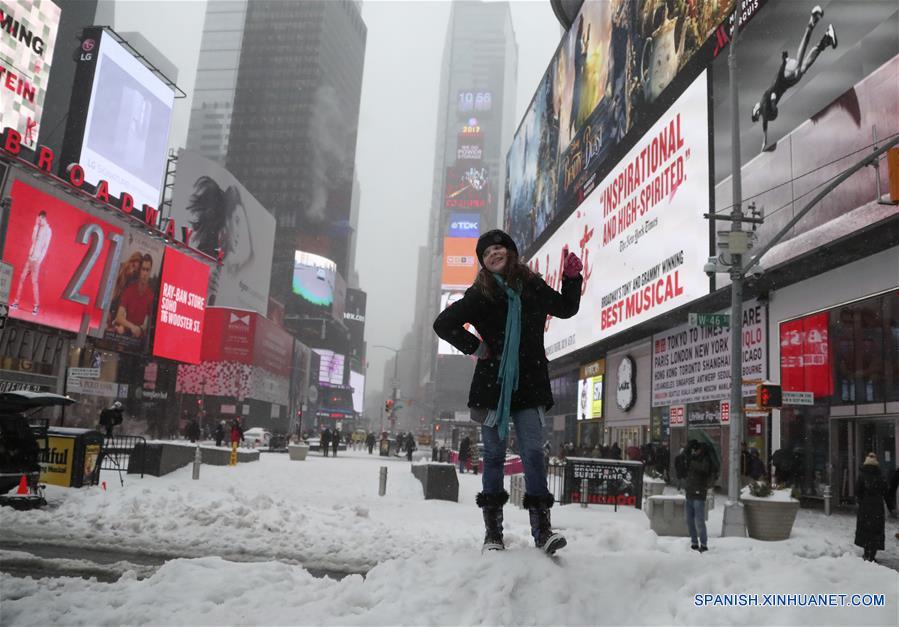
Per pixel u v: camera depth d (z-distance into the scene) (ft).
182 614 11.71
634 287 113.60
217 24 654.53
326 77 613.52
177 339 191.01
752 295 84.99
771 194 76.54
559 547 10.94
